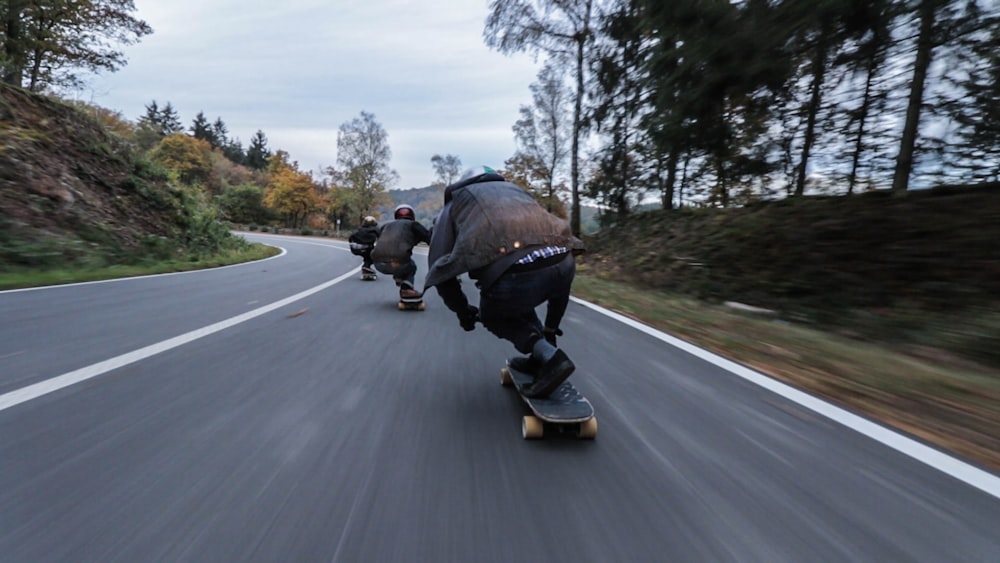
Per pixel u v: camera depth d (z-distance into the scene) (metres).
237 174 98.06
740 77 10.08
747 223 12.66
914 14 7.70
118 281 10.99
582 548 1.98
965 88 9.57
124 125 52.28
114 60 23.77
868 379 4.49
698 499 2.38
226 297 8.98
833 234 9.89
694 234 14.81
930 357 6.13
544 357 3.13
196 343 5.27
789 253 10.48
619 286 13.32
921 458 2.89
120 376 4.04
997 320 6.25
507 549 1.96
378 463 2.67
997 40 8.02
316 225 82.06
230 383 3.98
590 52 21.06
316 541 1.97
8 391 3.58
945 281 7.60
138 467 2.53
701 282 11.88
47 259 12.30
